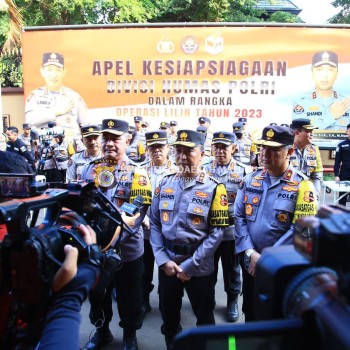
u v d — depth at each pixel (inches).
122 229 65.9
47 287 41.2
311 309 25.6
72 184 60.9
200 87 364.5
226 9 514.0
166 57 363.9
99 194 62.6
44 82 375.9
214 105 365.4
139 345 110.4
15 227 39.4
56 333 40.7
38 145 322.0
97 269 50.5
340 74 355.6
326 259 27.1
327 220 26.6
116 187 103.6
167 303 94.7
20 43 368.2
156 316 129.7
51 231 47.3
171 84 366.6
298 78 357.7
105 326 110.1
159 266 94.1
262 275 33.6
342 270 24.9
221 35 357.4
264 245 88.9
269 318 32.0
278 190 89.0
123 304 104.2
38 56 372.8
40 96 377.1
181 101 367.9
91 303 105.3
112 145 104.5
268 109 362.9
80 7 479.2
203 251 90.1
